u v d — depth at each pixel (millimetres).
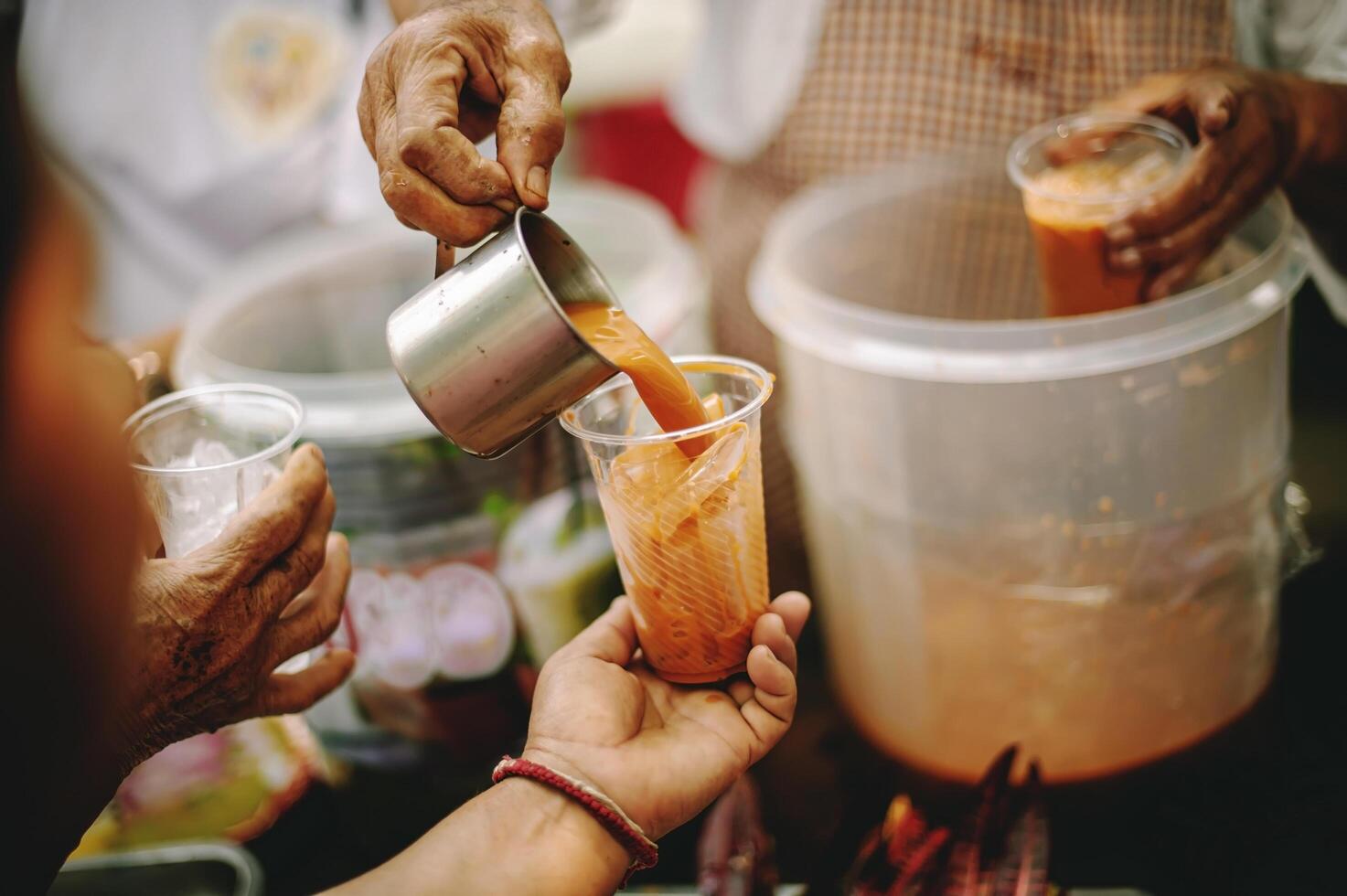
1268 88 1250
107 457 669
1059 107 1785
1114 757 1366
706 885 1220
